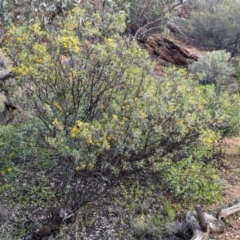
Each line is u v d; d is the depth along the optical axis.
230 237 2.30
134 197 2.59
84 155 2.01
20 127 2.48
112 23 2.28
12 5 2.92
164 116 2.13
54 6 2.87
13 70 2.09
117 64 2.13
